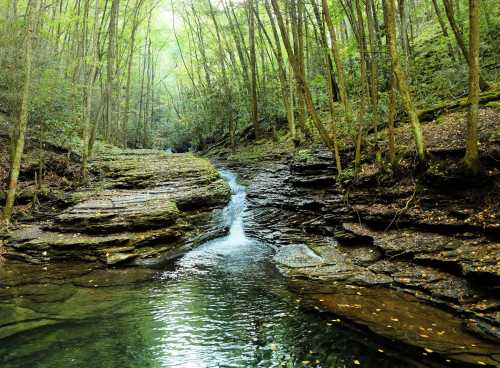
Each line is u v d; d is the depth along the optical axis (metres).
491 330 5.08
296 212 12.36
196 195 13.70
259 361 4.80
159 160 18.09
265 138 23.95
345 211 10.42
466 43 13.37
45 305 6.79
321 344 5.13
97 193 13.52
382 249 8.20
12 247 9.96
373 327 5.50
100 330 5.76
